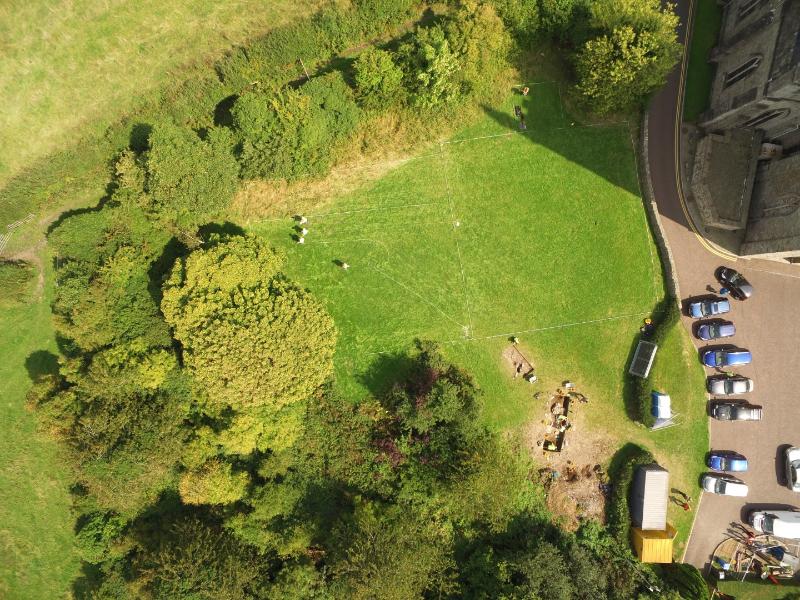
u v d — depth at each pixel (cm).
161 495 5059
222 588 4278
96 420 4503
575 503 5128
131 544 4916
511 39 5031
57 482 5347
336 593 4438
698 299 5116
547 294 5238
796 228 4419
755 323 5106
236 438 4584
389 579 4147
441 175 5288
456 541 5069
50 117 5238
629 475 5006
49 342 5328
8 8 5084
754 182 5003
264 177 5091
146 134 5156
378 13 5181
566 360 5219
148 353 4738
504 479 4697
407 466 4972
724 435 5128
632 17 4466
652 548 4806
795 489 4947
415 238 5288
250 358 4403
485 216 5275
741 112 4700
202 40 5272
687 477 5134
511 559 4738
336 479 5075
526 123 5269
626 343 5181
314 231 5306
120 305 4781
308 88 4844
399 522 4669
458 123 5266
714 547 5106
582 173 5247
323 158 5097
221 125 5350
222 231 5291
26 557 5381
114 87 5256
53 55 5197
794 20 4066
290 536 4641
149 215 4959
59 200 5328
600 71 4597
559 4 4884
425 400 4706
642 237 5197
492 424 5216
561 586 4547
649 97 5012
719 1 5100
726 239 5131
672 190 5166
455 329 5256
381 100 5078
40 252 5350
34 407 4759
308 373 4622
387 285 5300
